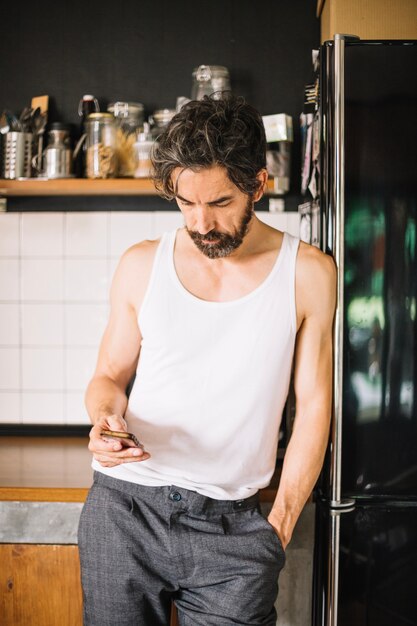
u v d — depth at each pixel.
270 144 2.35
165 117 2.40
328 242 1.77
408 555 1.82
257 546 1.54
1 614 1.97
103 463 1.49
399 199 1.76
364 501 1.82
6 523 1.95
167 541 1.55
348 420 1.80
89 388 1.70
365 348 1.78
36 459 2.25
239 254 1.60
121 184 2.31
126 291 1.66
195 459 1.59
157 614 1.60
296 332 1.61
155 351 1.61
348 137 1.75
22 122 2.43
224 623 1.52
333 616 1.82
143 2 2.55
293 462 1.62
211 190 1.40
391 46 1.73
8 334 2.62
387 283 1.77
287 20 2.53
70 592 1.95
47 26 2.57
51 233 2.60
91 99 2.45
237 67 2.55
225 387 1.58
